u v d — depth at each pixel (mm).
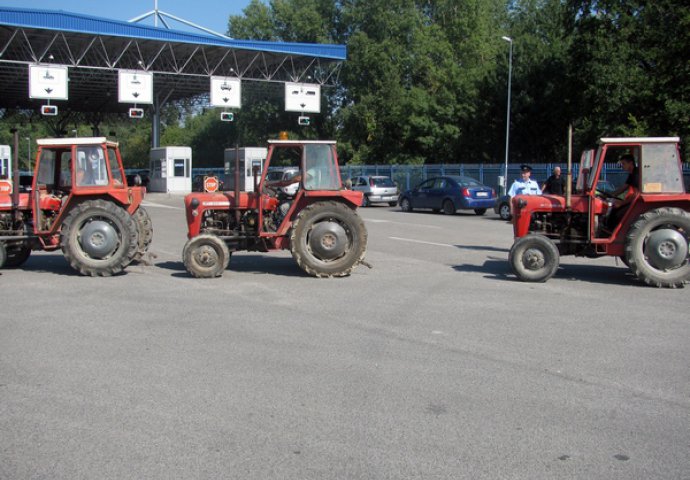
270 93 48250
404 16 55031
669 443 4363
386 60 52594
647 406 5020
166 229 19781
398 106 51219
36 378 5648
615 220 10594
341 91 56594
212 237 10734
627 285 10219
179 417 4785
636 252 10008
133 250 10969
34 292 9562
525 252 10438
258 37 59375
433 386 5453
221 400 5125
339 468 4000
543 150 41500
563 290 9773
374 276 11062
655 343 6789
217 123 69062
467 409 4949
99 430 4562
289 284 10266
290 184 11352
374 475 3914
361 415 4828
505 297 9219
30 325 7516
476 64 56250
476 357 6277
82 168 11047
